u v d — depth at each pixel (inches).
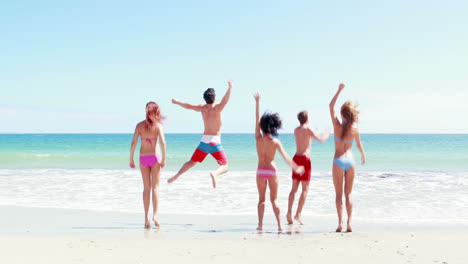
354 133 237.6
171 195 397.4
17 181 505.7
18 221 272.8
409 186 455.8
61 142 2119.8
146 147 253.8
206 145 253.4
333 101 240.5
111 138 2874.0
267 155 241.0
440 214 303.4
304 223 268.1
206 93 256.8
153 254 178.9
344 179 240.4
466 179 517.0
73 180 515.5
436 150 1291.8
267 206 340.8
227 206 341.4
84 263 164.1
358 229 247.9
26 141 2285.9
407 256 175.6
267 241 206.7
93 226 255.9
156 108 253.4
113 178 538.0
